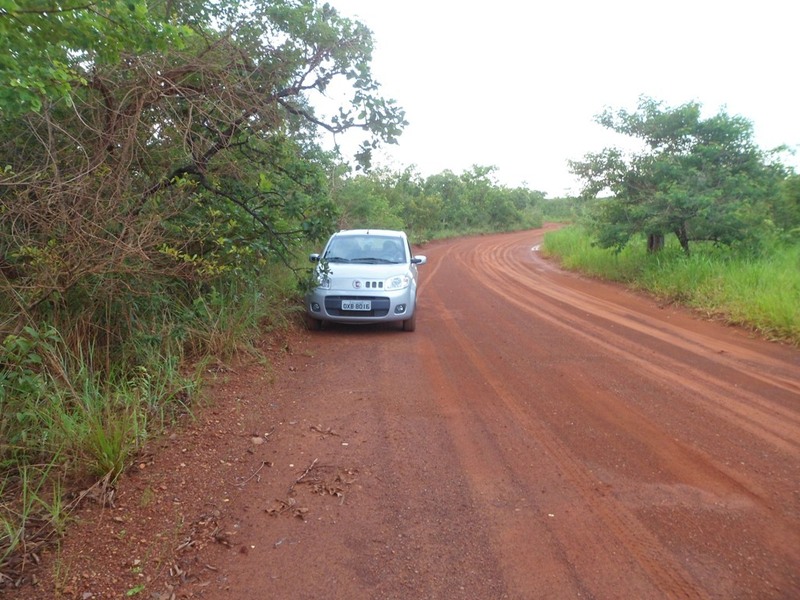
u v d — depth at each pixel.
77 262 4.86
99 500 3.75
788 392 6.36
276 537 3.52
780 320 9.12
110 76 5.98
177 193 6.45
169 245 6.28
